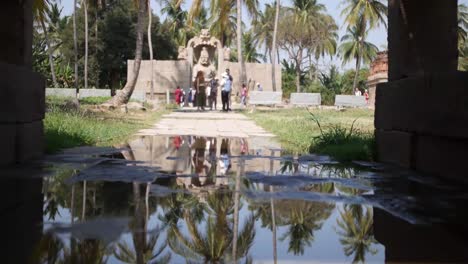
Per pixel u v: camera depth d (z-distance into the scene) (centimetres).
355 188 396
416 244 244
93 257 206
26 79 520
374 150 629
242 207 319
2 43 521
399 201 346
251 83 3412
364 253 226
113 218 279
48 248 217
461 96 394
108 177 434
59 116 995
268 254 221
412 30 541
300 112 2027
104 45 4541
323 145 737
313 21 5341
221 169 508
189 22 2962
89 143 785
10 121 479
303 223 280
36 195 347
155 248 222
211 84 2400
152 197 345
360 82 5344
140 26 1817
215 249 224
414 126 497
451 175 430
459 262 216
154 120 1494
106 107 1727
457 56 541
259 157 630
